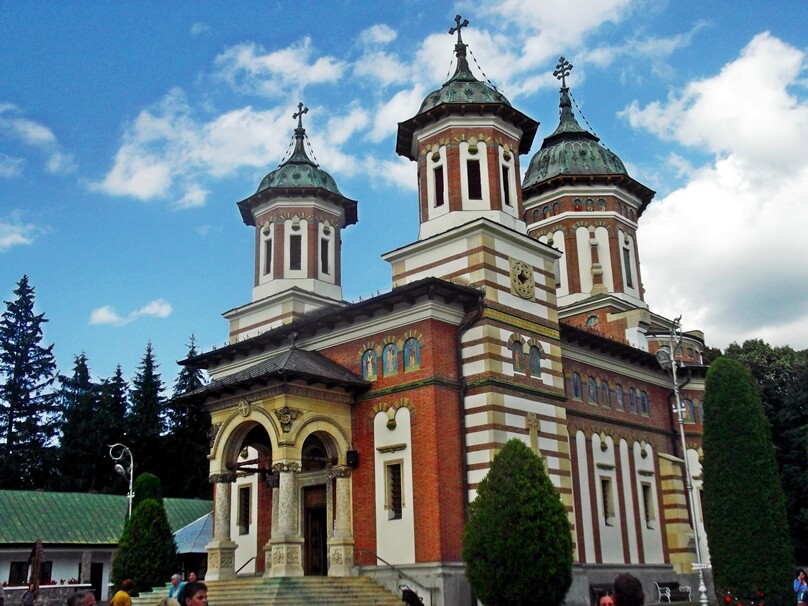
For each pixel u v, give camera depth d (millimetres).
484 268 32438
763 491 30062
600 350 40969
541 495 25438
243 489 36938
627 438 41406
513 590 24406
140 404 72500
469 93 37000
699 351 49969
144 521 35281
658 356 34094
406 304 31969
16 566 43656
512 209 36094
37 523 45094
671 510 42125
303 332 35312
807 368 53312
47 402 71688
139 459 71500
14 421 70000
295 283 43406
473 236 33125
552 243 49531
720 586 29875
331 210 45625
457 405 31172
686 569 40844
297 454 29484
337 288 44625
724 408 31500
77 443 69000
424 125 37062
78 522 46719
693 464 45031
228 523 30906
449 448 30250
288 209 44750
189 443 73125
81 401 70562
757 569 29094
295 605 26078
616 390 41844
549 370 33844
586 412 39125
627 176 49844
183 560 47875
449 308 31969
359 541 31047
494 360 31312
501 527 24984
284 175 45531
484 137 36219
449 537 29109
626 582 8500
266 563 31375
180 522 52500
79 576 45562
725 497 30391
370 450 31734
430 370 30719
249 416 30562
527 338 33281
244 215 46719
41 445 70062
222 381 31641
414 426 30656
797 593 28438
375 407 32031
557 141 52250
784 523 29922
